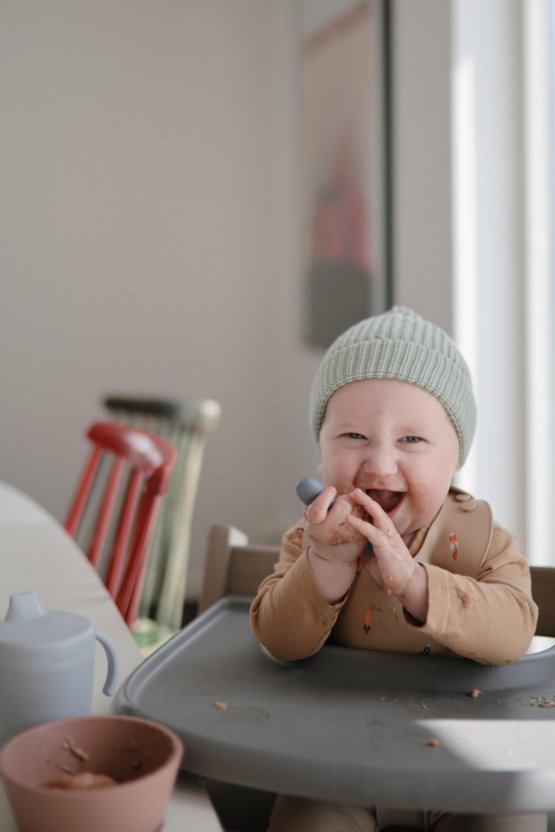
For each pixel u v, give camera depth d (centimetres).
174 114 329
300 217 302
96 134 325
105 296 327
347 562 72
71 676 58
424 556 80
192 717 62
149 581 212
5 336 320
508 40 206
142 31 327
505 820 68
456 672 71
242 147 329
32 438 323
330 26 265
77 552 115
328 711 65
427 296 214
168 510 222
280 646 74
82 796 46
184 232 331
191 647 80
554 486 212
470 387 85
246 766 57
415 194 217
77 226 324
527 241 209
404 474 78
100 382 327
